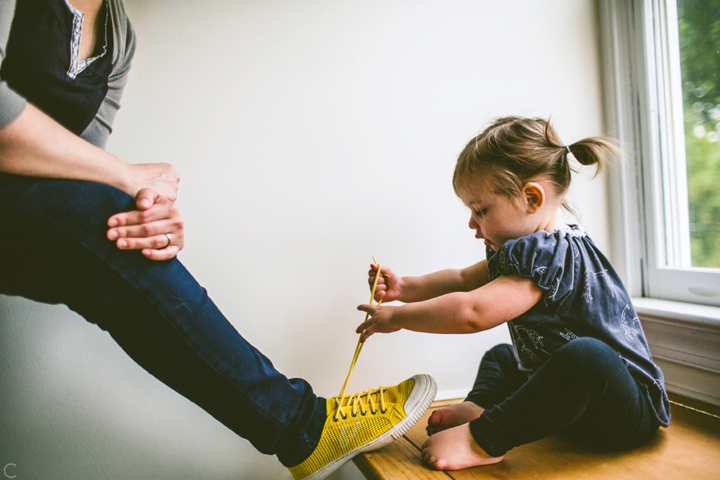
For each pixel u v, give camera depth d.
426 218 1.05
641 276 1.16
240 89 0.96
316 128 1.00
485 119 1.09
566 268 0.76
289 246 0.97
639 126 1.14
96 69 0.71
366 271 1.01
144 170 0.67
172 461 0.90
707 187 1.01
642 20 1.12
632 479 0.64
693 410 0.89
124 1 0.91
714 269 0.99
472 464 0.68
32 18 0.62
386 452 0.76
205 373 0.61
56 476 0.85
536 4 1.14
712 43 0.98
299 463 0.70
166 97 0.93
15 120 0.50
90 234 0.56
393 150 1.04
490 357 0.95
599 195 1.17
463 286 0.96
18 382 0.84
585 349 0.65
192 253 0.93
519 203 0.79
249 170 0.96
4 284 0.59
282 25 0.99
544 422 0.65
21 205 0.53
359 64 1.03
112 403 0.88
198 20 0.95
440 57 1.07
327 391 0.98
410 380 0.79
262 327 0.96
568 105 1.16
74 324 0.87
